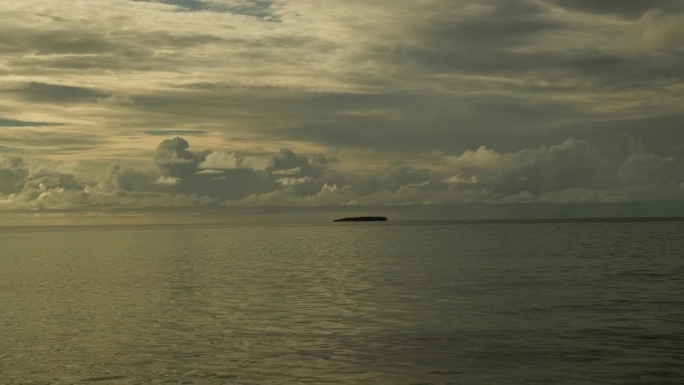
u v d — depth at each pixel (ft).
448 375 63.36
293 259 236.22
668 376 61.93
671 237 385.09
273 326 90.94
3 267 212.23
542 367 65.72
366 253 266.98
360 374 64.18
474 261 208.74
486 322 92.02
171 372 65.62
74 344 79.46
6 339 82.99
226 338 82.48
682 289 128.47
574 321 92.07
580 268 177.78
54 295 130.62
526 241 353.72
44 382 62.54
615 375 62.44
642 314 97.71
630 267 179.73
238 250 309.22
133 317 100.37
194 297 124.26
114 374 65.05
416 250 281.54
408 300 115.75
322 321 94.63
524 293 123.75
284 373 64.85
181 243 410.11
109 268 202.90
